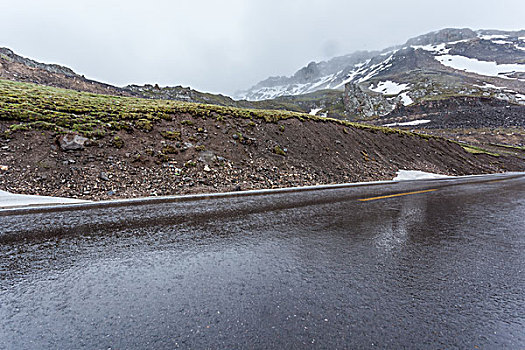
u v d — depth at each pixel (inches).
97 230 184.5
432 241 168.7
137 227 193.6
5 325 78.5
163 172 426.9
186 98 3479.3
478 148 1923.0
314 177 576.4
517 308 93.5
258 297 95.2
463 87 4699.8
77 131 444.1
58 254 137.6
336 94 6766.7
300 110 5472.4
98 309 87.0
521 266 131.9
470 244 164.4
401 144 1042.7
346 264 127.6
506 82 5182.1
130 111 617.0
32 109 504.4
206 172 464.1
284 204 299.1
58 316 83.2
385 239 169.9
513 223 224.1
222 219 221.3
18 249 144.7
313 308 88.8
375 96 5044.3
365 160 784.9
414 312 88.7
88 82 2306.8
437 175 852.6
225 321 81.0
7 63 1884.8
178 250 144.7
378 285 106.8
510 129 2935.5
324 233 181.0
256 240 163.8
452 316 87.4
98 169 384.8
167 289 100.6
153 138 510.6
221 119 669.3
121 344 71.0
